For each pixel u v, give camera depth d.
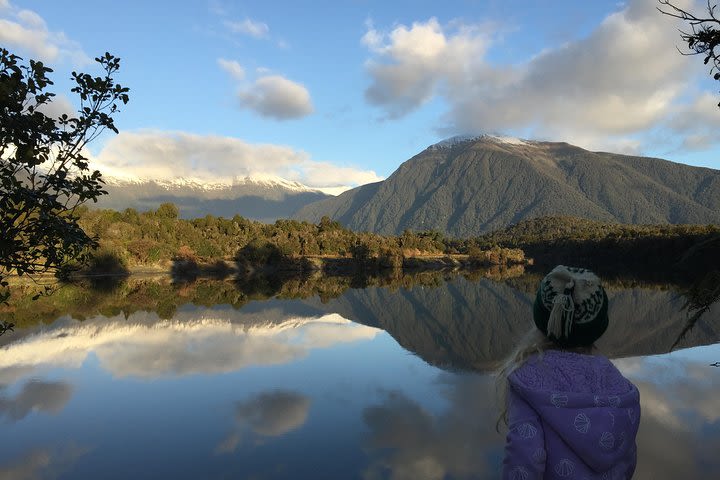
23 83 3.96
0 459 8.13
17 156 3.88
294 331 21.78
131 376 13.41
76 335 19.83
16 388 12.25
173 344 18.11
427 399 11.06
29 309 27.72
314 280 60.56
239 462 7.93
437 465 7.65
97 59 4.34
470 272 83.19
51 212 4.20
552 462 1.62
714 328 20.44
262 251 73.94
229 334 20.56
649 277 61.62
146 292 39.28
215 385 12.48
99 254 51.91
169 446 8.62
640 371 12.77
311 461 7.88
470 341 19.81
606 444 1.58
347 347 17.98
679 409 9.34
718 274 3.74
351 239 100.81
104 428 9.51
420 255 107.88
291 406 10.73
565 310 1.73
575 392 1.65
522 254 110.12
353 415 10.05
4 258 4.11
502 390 1.92
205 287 45.84
